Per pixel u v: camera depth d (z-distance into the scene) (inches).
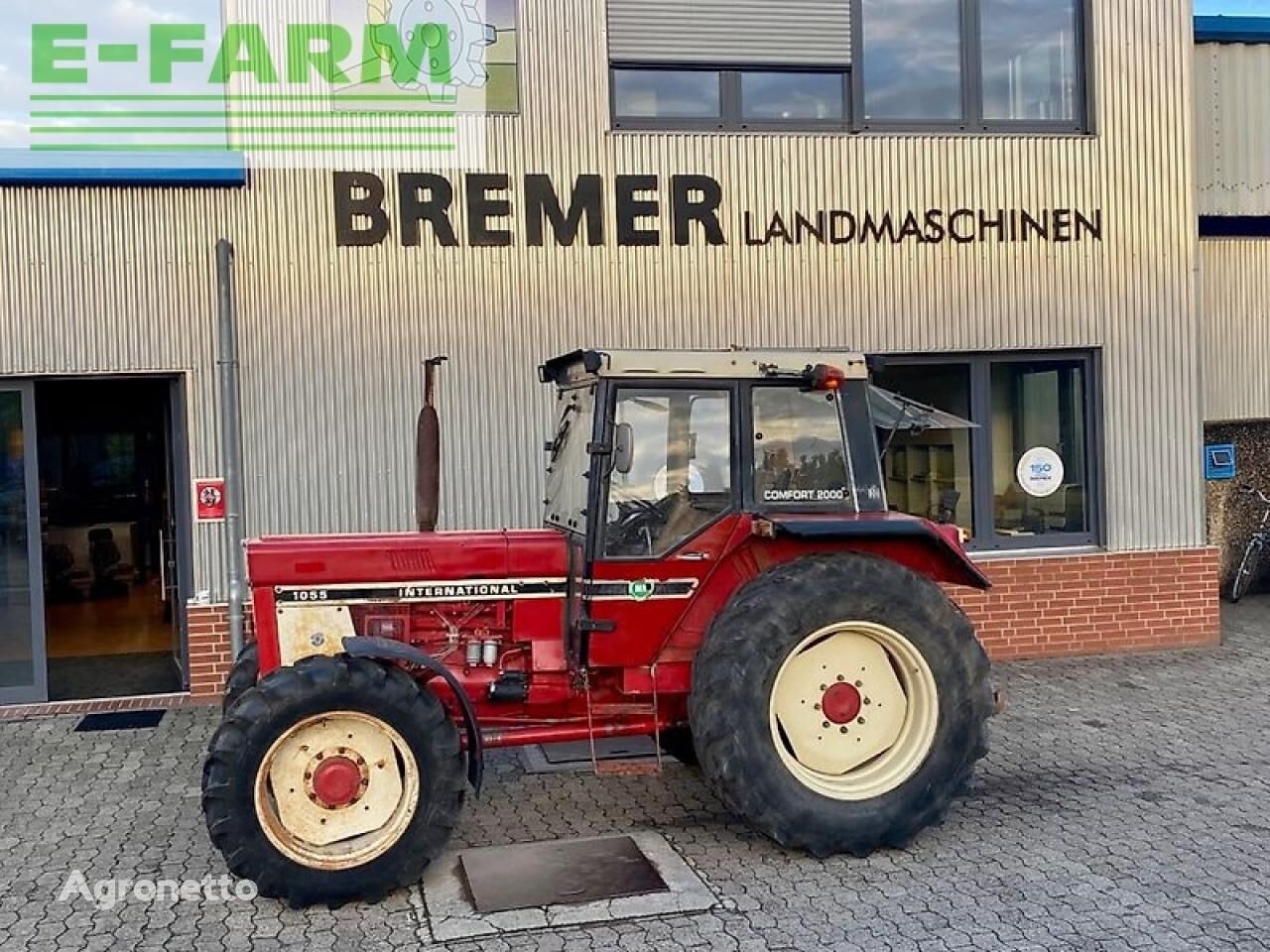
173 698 336.8
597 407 222.7
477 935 184.1
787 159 362.9
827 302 365.7
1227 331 443.5
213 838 193.3
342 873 195.9
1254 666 358.3
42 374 327.3
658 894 197.8
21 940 186.4
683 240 357.4
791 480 229.8
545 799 250.1
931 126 375.9
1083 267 379.9
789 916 188.4
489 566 227.1
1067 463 386.9
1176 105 384.2
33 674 335.3
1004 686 338.6
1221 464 454.9
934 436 378.6
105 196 328.8
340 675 198.8
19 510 333.4
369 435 341.4
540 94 349.4
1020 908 189.3
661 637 224.4
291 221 337.4
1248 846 215.2
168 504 373.7
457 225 345.4
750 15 362.9
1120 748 278.7
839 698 222.4
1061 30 384.8
